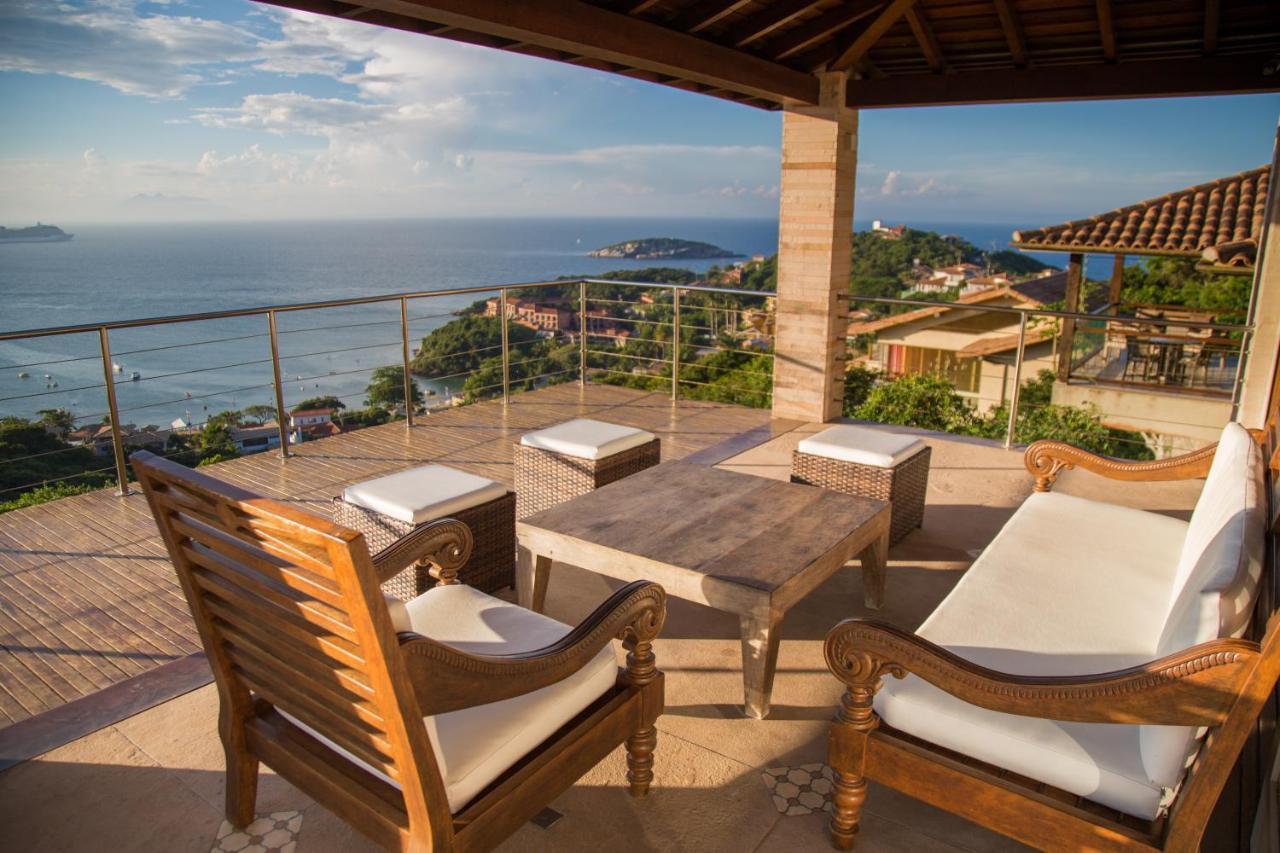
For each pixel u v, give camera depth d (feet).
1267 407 16.11
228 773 6.77
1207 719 5.13
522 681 5.72
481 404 22.39
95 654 9.61
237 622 5.82
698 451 18.10
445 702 5.25
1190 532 8.57
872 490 12.41
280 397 17.38
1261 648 4.93
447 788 5.35
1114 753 5.74
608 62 16.22
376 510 10.19
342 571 4.42
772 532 9.56
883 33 18.26
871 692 6.36
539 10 12.16
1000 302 53.11
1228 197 37.83
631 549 9.08
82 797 7.24
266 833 6.84
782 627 10.48
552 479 13.00
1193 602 5.68
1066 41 17.80
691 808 7.23
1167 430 36.29
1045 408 38.83
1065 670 6.75
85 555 12.41
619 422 20.66
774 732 8.33
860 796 6.62
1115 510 10.52
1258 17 15.58
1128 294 54.29
